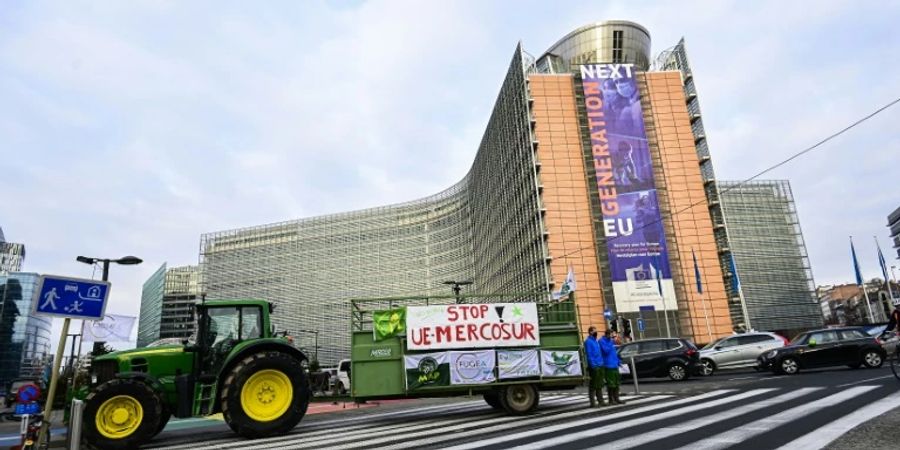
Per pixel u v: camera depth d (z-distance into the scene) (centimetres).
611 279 5172
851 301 10938
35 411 708
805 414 817
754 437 660
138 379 948
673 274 5331
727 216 8894
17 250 13538
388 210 10894
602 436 734
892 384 1139
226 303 1084
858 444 587
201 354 1034
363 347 1084
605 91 5681
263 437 932
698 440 662
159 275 11762
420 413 1240
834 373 1645
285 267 11381
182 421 1434
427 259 10225
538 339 1128
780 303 8600
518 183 6075
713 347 2239
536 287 5453
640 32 6612
